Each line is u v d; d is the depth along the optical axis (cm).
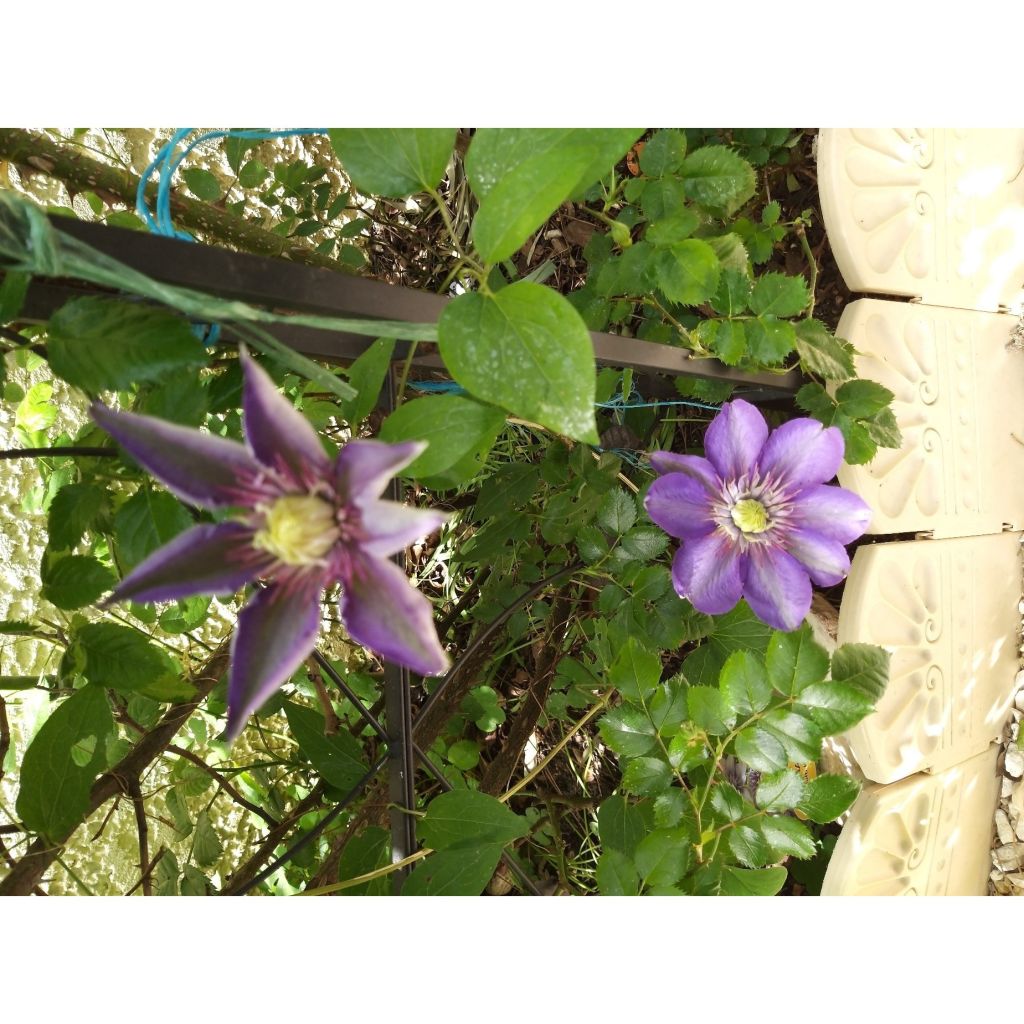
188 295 38
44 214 36
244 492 37
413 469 45
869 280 81
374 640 37
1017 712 95
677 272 66
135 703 73
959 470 87
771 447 63
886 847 82
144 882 66
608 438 87
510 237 41
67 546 49
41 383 75
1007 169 89
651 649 72
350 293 46
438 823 55
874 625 80
